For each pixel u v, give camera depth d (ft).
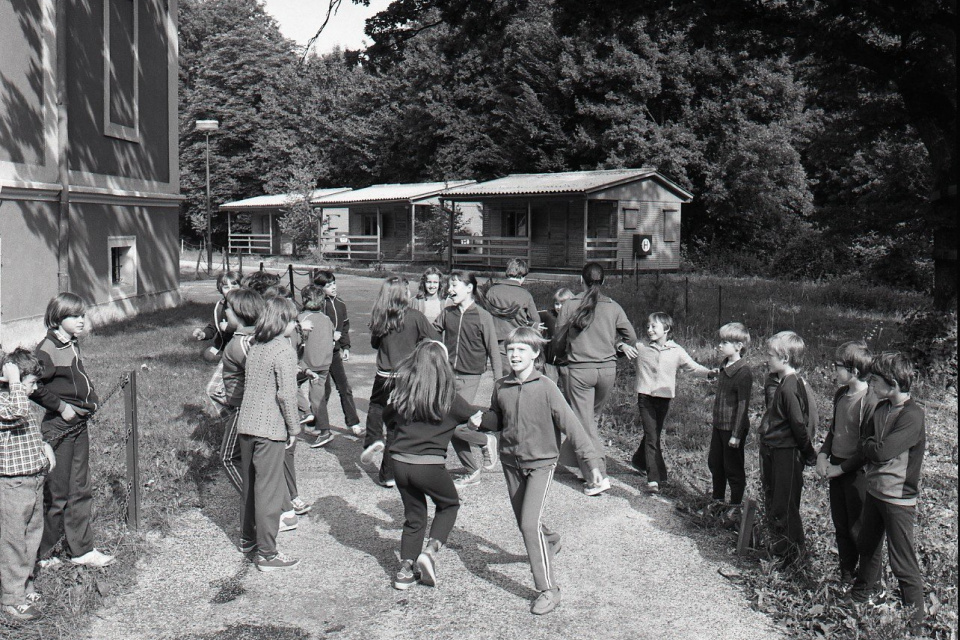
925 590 17.38
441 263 127.54
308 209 152.15
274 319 17.99
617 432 29.14
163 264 66.08
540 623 16.03
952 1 40.11
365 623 15.94
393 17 60.03
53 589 16.39
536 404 16.67
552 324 29.27
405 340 22.85
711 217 136.46
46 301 47.73
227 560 18.72
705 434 28.53
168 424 28.22
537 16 142.10
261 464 17.98
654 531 20.72
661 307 56.54
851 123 80.23
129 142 59.36
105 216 55.52
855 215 92.02
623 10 51.62
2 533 15.17
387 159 185.47
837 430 17.13
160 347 44.86
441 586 17.56
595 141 135.64
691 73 133.90
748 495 19.56
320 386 27.04
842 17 46.06
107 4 55.06
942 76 43.19
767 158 130.52
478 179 153.58
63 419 16.79
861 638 15.35
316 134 192.54
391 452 17.08
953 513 21.99
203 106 193.67
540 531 16.66
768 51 52.08
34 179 46.19
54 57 48.11
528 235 114.21
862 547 16.28
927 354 37.63
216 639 15.26
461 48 62.59
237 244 185.88
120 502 20.85
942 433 29.96
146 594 16.99
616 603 16.92
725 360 21.31
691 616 16.40
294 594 17.11
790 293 74.49
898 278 91.61
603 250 111.14
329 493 23.20
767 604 16.76
